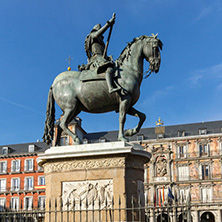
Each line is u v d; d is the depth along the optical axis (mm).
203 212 36812
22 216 5457
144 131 42688
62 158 5727
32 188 41125
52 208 5605
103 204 5402
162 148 39969
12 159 42750
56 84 6305
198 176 38188
